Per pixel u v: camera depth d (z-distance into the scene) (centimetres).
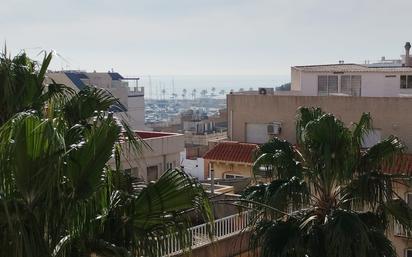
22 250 589
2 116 810
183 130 7950
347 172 1320
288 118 3067
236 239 1727
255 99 3170
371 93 3459
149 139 2606
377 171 1341
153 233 729
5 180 602
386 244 1251
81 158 646
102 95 853
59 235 656
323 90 3559
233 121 3256
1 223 607
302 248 1209
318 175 1332
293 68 3919
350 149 1323
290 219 1284
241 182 2670
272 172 1363
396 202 1320
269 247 1233
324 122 1312
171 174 728
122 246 720
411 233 1502
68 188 646
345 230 1166
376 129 2791
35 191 612
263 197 1298
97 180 661
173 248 1117
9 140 598
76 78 4762
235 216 1736
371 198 1305
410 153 2692
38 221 618
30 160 601
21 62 881
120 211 735
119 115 839
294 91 3606
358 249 1165
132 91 7831
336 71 3519
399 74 3416
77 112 821
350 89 3509
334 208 1297
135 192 776
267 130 3117
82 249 696
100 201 724
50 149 605
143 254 722
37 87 842
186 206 722
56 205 634
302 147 1359
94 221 712
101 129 672
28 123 598
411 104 2705
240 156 2953
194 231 1585
